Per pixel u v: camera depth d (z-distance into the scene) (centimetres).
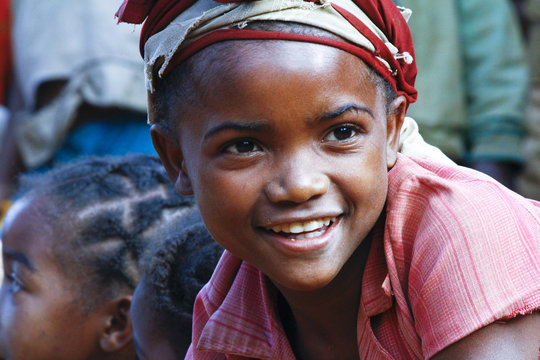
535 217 208
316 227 197
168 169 227
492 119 459
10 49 518
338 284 221
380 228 218
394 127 221
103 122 452
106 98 443
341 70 192
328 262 198
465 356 189
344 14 197
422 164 225
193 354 242
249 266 237
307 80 187
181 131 206
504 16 468
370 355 215
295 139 190
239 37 191
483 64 461
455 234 195
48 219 294
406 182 211
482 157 462
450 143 451
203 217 206
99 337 292
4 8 511
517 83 465
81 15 454
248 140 192
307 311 229
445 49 450
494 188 205
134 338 263
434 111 445
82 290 289
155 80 213
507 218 197
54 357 295
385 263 216
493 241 193
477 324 187
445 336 190
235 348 232
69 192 297
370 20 208
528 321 192
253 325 233
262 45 189
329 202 194
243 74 188
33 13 468
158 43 205
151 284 254
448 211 199
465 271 191
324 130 192
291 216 192
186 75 200
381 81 207
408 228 209
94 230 289
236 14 192
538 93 476
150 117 225
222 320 234
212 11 194
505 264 192
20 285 296
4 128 505
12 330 295
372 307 214
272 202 193
